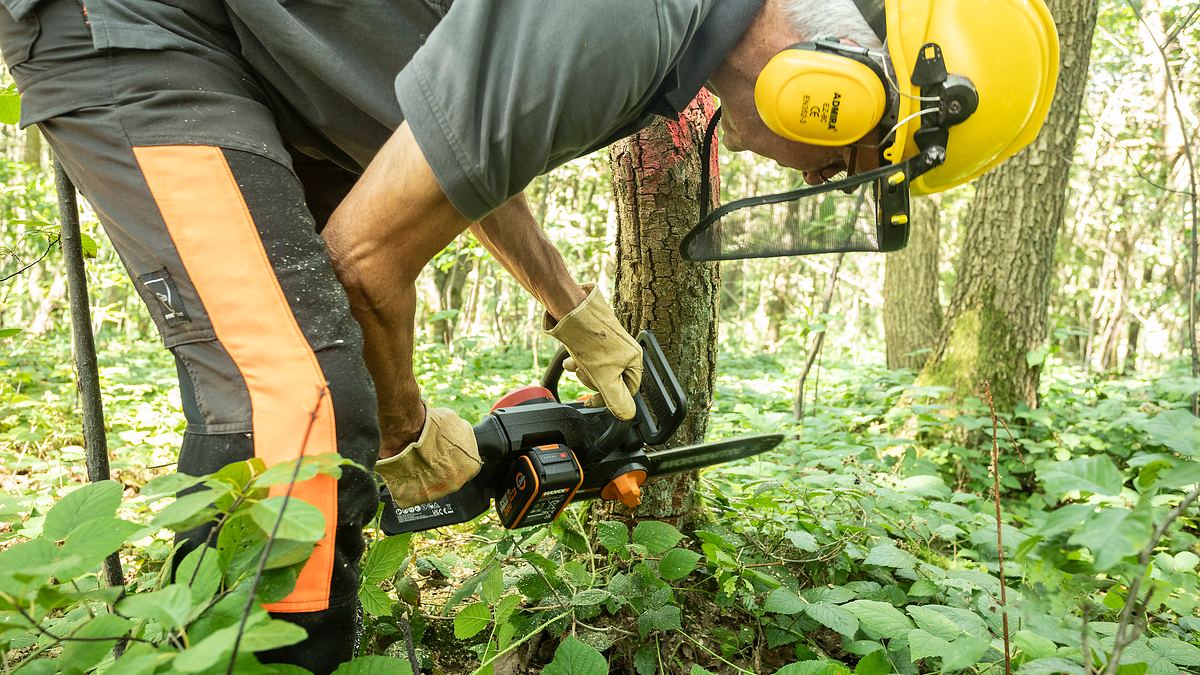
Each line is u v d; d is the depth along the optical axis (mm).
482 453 1549
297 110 1256
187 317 1058
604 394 1601
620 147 2051
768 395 6508
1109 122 10539
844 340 16969
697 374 2174
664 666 1790
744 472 2717
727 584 1799
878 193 1299
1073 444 4262
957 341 5297
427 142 1050
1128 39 10406
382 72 1233
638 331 2139
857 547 2135
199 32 1134
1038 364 5000
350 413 1053
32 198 6465
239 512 871
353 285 1136
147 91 1065
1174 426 980
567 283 1624
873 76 1235
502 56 1041
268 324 1041
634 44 1048
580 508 2232
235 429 1036
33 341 6434
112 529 925
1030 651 1260
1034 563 998
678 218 2051
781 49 1289
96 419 1420
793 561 2041
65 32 1064
